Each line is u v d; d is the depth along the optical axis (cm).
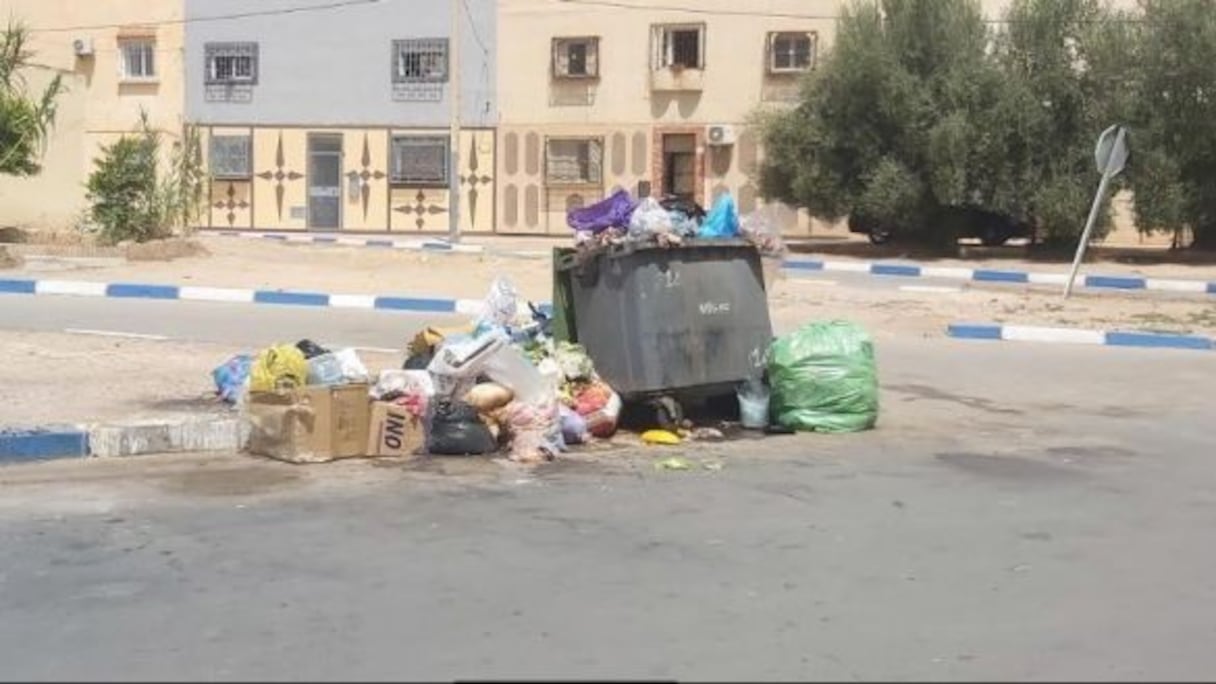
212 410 1150
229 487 935
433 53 4575
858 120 3566
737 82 4362
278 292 2166
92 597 684
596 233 1188
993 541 810
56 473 980
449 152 4425
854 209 3625
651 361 1137
